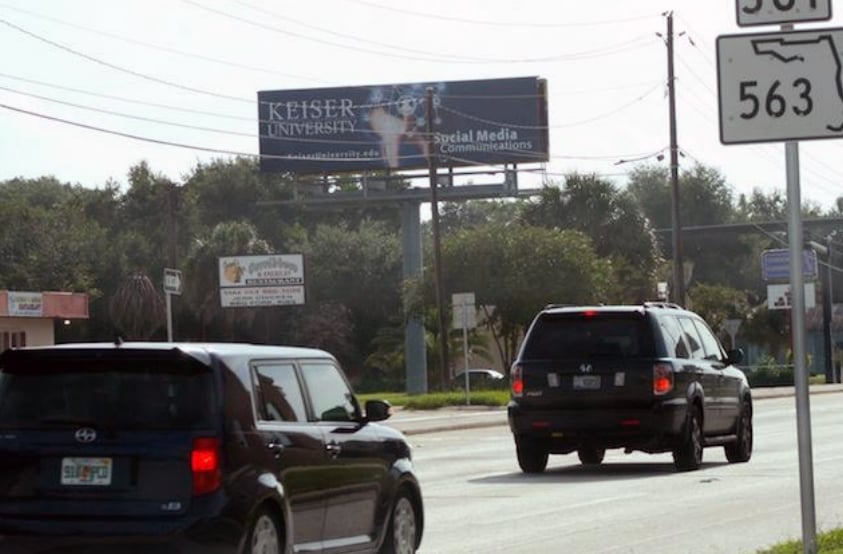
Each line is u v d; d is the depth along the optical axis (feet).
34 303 261.85
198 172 504.84
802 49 48.29
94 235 421.18
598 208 366.63
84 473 50.47
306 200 389.19
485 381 343.67
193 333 386.11
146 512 49.80
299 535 53.93
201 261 367.25
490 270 332.80
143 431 50.47
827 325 375.04
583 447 111.34
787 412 212.02
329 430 57.21
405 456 63.57
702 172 540.52
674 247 276.82
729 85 48.62
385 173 399.44
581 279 329.52
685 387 110.22
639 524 78.84
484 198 382.01
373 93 383.65
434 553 68.54
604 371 109.60
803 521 50.11
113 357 51.24
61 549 49.93
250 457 51.24
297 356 57.16
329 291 439.22
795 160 48.93
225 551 49.73
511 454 138.21
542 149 375.04
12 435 51.08
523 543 71.92
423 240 501.56
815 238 373.20
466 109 378.32
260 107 387.75
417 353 350.23
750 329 408.46
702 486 99.55
